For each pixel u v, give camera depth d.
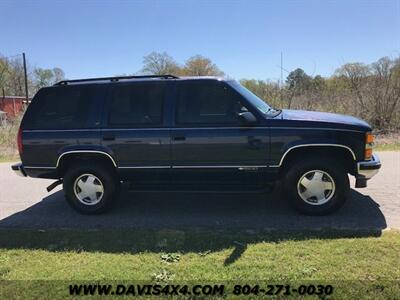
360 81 15.95
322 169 5.71
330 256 4.35
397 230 5.11
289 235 5.03
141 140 5.93
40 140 6.23
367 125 5.68
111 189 6.28
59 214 6.57
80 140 6.10
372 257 4.28
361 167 5.55
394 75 15.38
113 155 6.04
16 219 6.40
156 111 5.94
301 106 15.83
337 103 15.74
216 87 5.84
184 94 5.91
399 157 10.09
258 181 5.86
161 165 5.95
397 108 15.11
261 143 5.66
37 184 8.94
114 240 5.14
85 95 6.19
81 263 4.49
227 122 5.75
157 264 4.37
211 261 4.38
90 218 6.27
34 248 5.02
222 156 5.77
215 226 5.61
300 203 5.84
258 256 4.44
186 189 6.07
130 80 6.16
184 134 5.81
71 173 6.32
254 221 5.75
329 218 5.73
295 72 16.55
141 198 7.20
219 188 6.00
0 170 11.02
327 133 5.52
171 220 5.97
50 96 6.30
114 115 6.05
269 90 16.33
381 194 6.84
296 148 5.64
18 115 19.20
